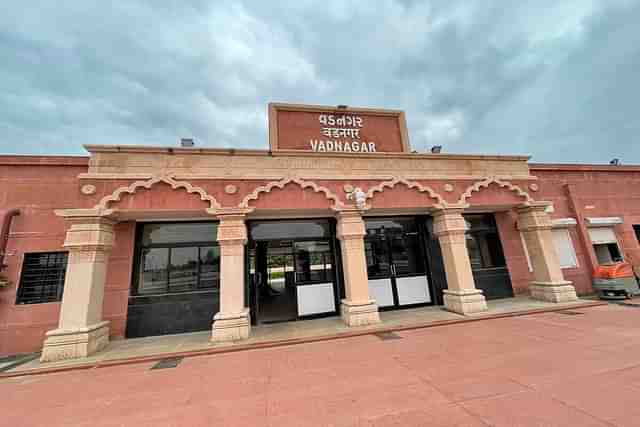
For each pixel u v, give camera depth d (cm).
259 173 647
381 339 517
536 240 783
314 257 750
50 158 623
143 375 405
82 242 530
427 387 312
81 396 346
